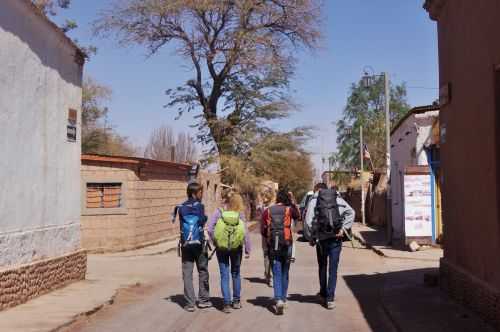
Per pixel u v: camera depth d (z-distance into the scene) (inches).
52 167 417.1
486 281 311.0
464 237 359.3
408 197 780.6
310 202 374.3
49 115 411.5
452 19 382.9
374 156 2041.1
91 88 1824.6
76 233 465.7
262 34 1534.2
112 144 2022.6
